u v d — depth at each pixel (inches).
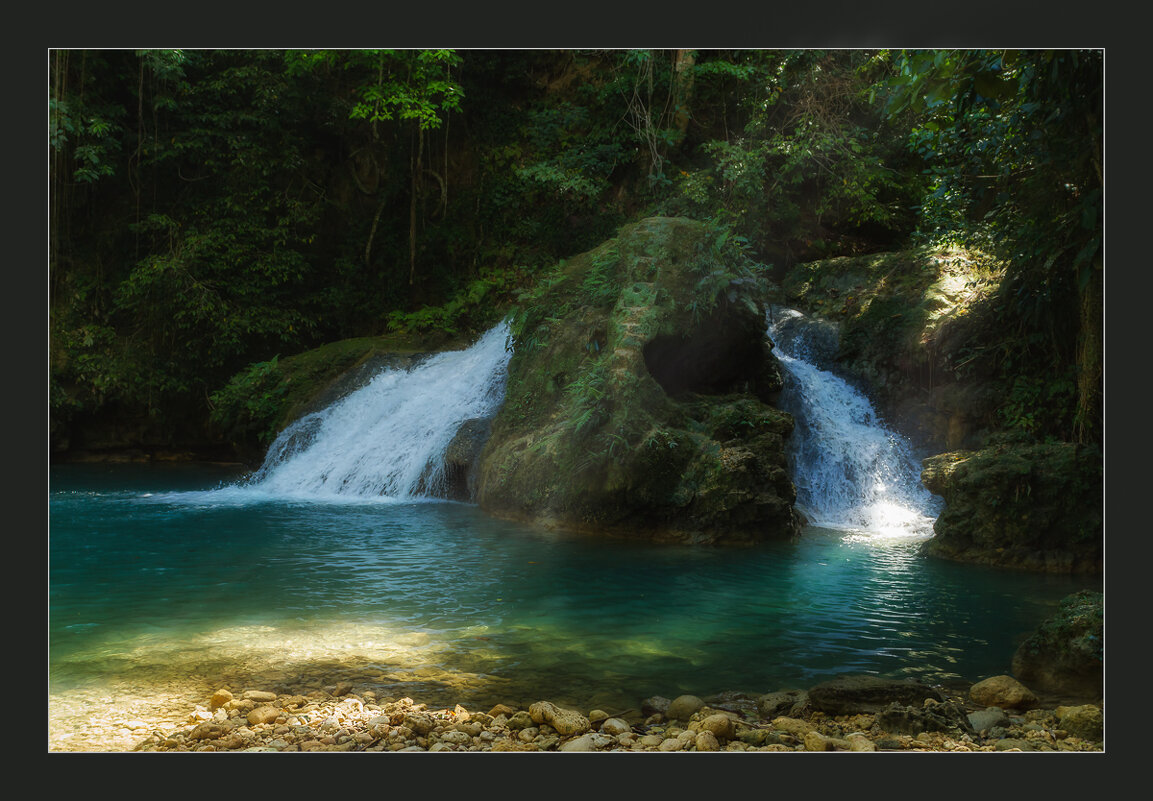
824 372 626.5
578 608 295.1
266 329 839.7
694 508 434.0
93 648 239.8
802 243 870.4
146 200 864.3
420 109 856.9
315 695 200.8
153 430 828.6
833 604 305.9
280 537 421.4
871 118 860.0
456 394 639.8
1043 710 201.5
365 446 623.2
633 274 523.2
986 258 639.1
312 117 920.9
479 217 926.4
